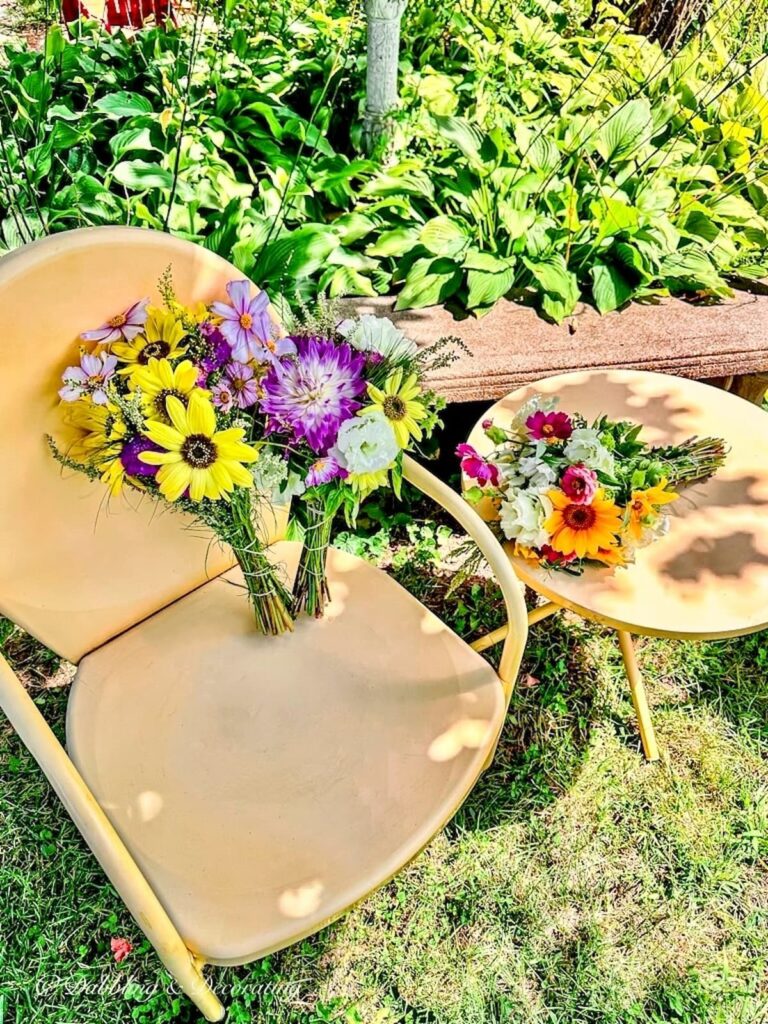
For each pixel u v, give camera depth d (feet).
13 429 3.20
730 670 6.02
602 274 6.88
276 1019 4.32
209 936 3.02
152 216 6.84
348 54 9.44
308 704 3.76
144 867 3.18
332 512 3.52
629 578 4.48
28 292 3.04
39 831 4.92
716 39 9.73
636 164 7.86
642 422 5.45
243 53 9.43
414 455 6.91
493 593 6.40
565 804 5.24
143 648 3.94
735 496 4.97
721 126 8.54
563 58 10.21
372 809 3.41
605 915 4.79
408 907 4.75
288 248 6.51
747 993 4.51
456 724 3.70
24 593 3.46
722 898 4.88
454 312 6.66
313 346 3.10
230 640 4.01
